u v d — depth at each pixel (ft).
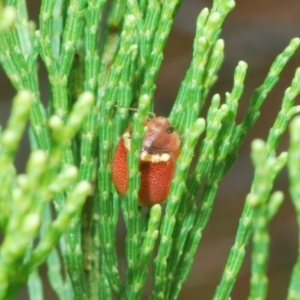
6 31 0.37
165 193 0.37
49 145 0.37
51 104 0.40
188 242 0.38
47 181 0.30
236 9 1.02
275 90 1.05
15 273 0.31
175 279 0.38
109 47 0.40
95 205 0.40
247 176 1.04
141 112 0.35
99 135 0.37
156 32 0.37
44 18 0.36
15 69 0.37
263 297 0.31
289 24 1.01
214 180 0.37
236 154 0.38
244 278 0.95
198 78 0.36
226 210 1.02
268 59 1.01
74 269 0.38
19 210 0.30
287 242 1.00
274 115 1.04
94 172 0.39
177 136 0.38
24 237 0.30
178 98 0.38
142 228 0.38
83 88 0.39
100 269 0.41
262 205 0.31
